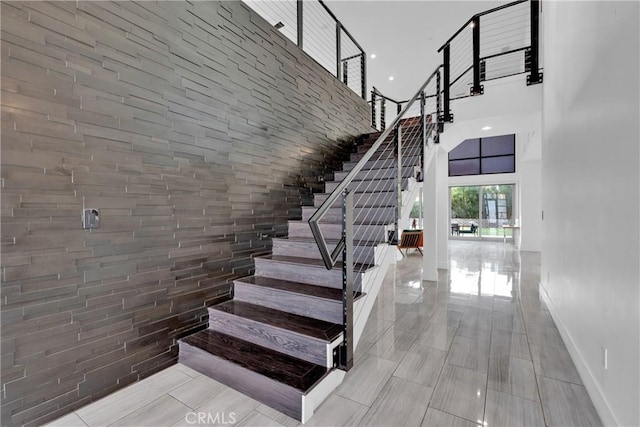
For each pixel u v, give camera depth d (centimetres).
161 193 215
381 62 713
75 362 171
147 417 167
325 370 186
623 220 145
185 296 232
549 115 341
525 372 212
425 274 508
